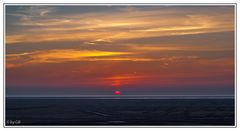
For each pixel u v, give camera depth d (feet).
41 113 274.57
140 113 272.72
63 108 359.05
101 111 303.48
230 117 229.86
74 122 198.18
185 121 200.54
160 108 354.13
